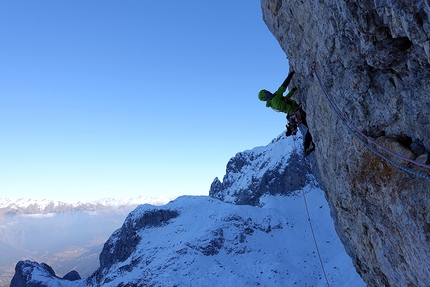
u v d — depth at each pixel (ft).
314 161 50.29
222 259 356.79
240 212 449.48
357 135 25.04
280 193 567.18
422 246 20.33
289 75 35.86
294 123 36.88
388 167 22.62
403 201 20.97
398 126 22.11
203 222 442.91
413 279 23.47
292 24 32.14
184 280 319.47
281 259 351.87
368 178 25.03
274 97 35.53
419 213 19.81
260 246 383.24
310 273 317.22
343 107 26.45
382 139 23.07
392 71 20.93
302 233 416.46
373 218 26.32
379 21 19.03
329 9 22.56
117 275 391.65
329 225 421.18
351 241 35.40
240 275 319.27
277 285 299.38
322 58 26.94
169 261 361.10
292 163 597.11
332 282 282.15
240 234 397.19
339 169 30.07
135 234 479.82
